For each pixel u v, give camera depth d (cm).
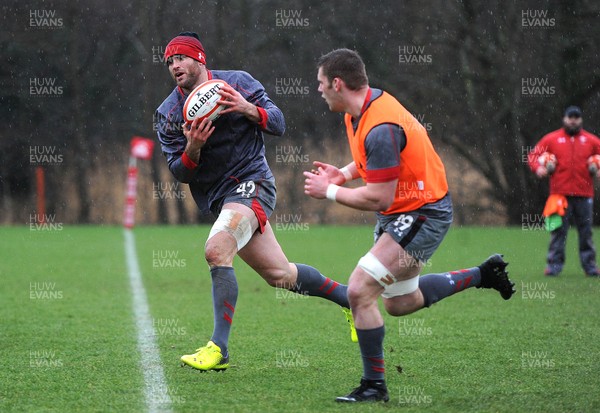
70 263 4612
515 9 8194
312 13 9050
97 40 9538
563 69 8238
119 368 2020
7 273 4147
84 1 9425
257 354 2200
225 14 9125
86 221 9519
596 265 4084
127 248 5506
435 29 8500
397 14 8788
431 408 1642
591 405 1656
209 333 2522
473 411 1619
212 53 9150
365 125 1667
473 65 8494
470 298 3241
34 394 1759
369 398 1698
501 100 8431
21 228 7612
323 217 9162
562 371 1969
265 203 2073
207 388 1816
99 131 9581
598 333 2478
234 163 2081
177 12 9225
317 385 1847
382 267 1695
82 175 9494
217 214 2141
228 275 1953
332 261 4559
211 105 1997
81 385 1839
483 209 8769
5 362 2088
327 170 1731
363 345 1703
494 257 2034
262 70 9200
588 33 8081
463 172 8931
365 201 1650
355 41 8938
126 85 9606
